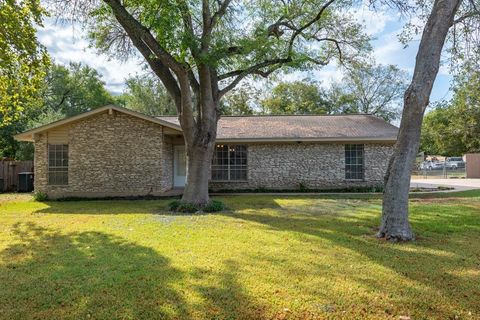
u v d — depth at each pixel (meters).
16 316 3.33
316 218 8.91
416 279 4.27
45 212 10.59
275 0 11.49
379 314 3.36
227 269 4.62
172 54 9.46
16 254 5.48
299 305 3.52
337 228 7.50
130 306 3.50
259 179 17.03
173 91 10.72
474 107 27.73
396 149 6.54
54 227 7.88
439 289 3.95
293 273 4.46
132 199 14.02
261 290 3.88
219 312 3.37
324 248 5.74
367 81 38.38
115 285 4.04
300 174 16.94
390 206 6.48
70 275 4.42
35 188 14.80
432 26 6.27
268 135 16.62
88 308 3.47
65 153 14.98
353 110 39.28
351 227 7.61
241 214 9.76
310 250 5.61
